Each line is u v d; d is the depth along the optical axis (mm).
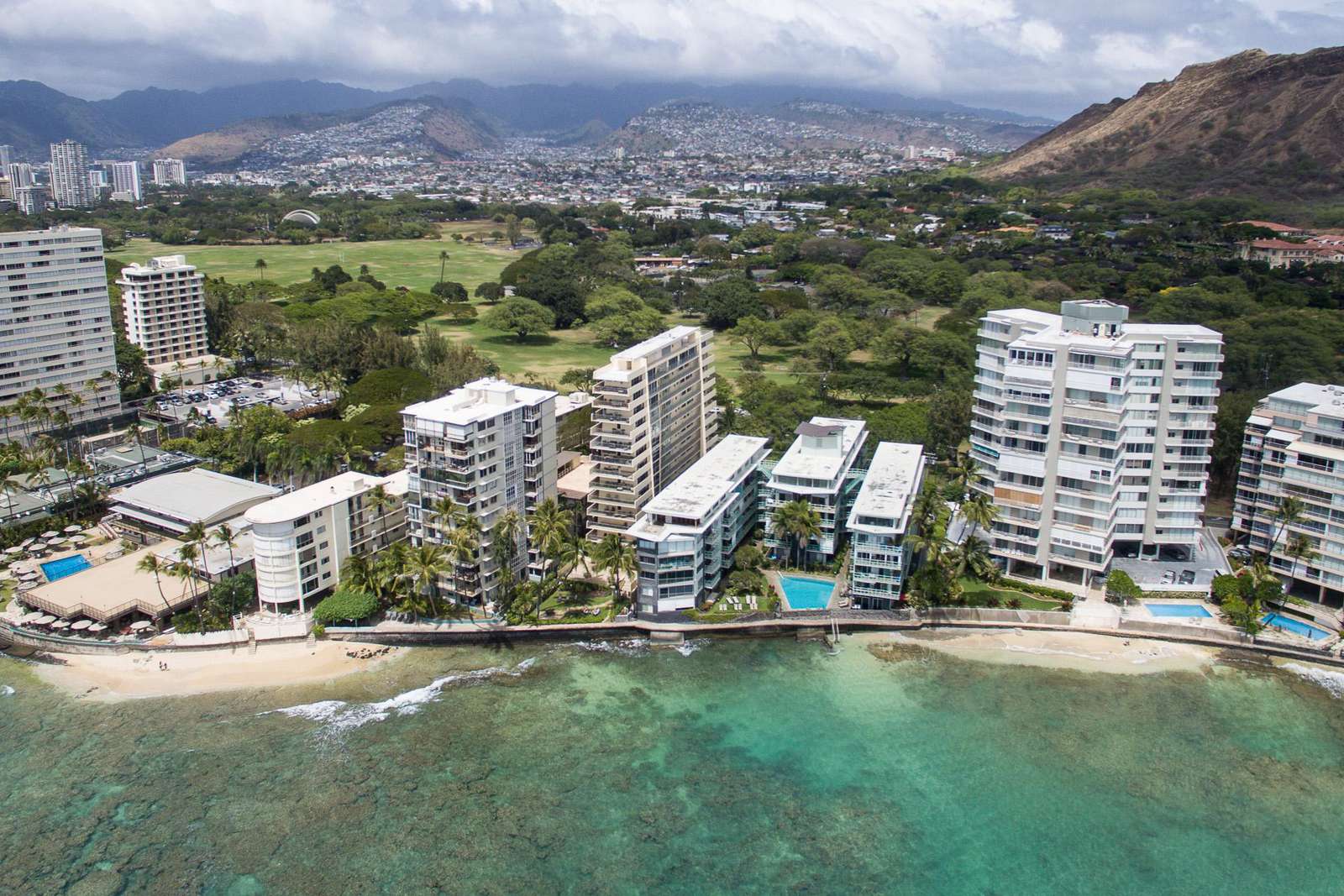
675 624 195500
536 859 138125
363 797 149625
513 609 196625
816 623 197125
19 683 178250
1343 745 164875
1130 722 170500
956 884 135500
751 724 169500
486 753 160375
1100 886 135625
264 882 133125
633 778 155375
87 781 152250
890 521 196750
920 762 160375
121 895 130500
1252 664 187875
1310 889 135250
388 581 196125
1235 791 153750
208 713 170250
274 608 198750
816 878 136000
